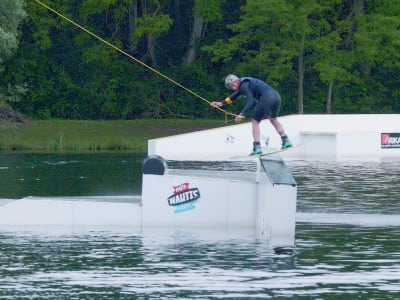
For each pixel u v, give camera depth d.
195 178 64.38
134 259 53.44
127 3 167.88
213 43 179.50
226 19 180.12
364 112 176.75
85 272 50.12
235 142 124.12
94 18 179.50
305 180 93.88
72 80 173.75
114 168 107.75
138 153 135.25
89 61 168.50
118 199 68.38
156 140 124.81
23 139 148.88
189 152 124.50
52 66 172.00
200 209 64.44
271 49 163.25
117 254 54.72
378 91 180.38
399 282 48.47
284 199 61.06
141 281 48.22
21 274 49.66
